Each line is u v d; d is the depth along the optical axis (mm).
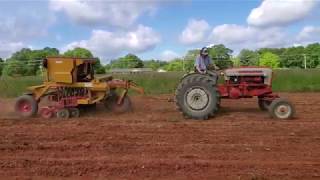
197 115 11922
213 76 12453
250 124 10898
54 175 7016
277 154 8016
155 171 7109
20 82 20516
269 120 11578
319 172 6977
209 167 7270
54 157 7996
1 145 8859
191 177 6812
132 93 19297
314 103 15242
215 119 11938
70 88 12922
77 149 8516
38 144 8930
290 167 7230
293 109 11852
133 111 13875
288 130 10078
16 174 7074
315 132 9852
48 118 12516
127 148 8531
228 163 7465
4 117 12891
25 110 12922
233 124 10938
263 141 9008
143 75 21984
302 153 8062
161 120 11828
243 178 6711
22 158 7922
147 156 7949
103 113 13477
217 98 11945
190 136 9531
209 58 12867
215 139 9219
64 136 9664
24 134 9930
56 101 12922
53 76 12930
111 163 7531
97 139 9336
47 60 12906
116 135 9703
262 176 6789
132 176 6902
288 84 20516
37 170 7234
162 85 20703
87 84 12891
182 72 22391
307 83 20750
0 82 20516
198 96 11984
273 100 12078
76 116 12703
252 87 12422
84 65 13172
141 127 10617
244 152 8172
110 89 13227
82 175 6996
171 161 7590
